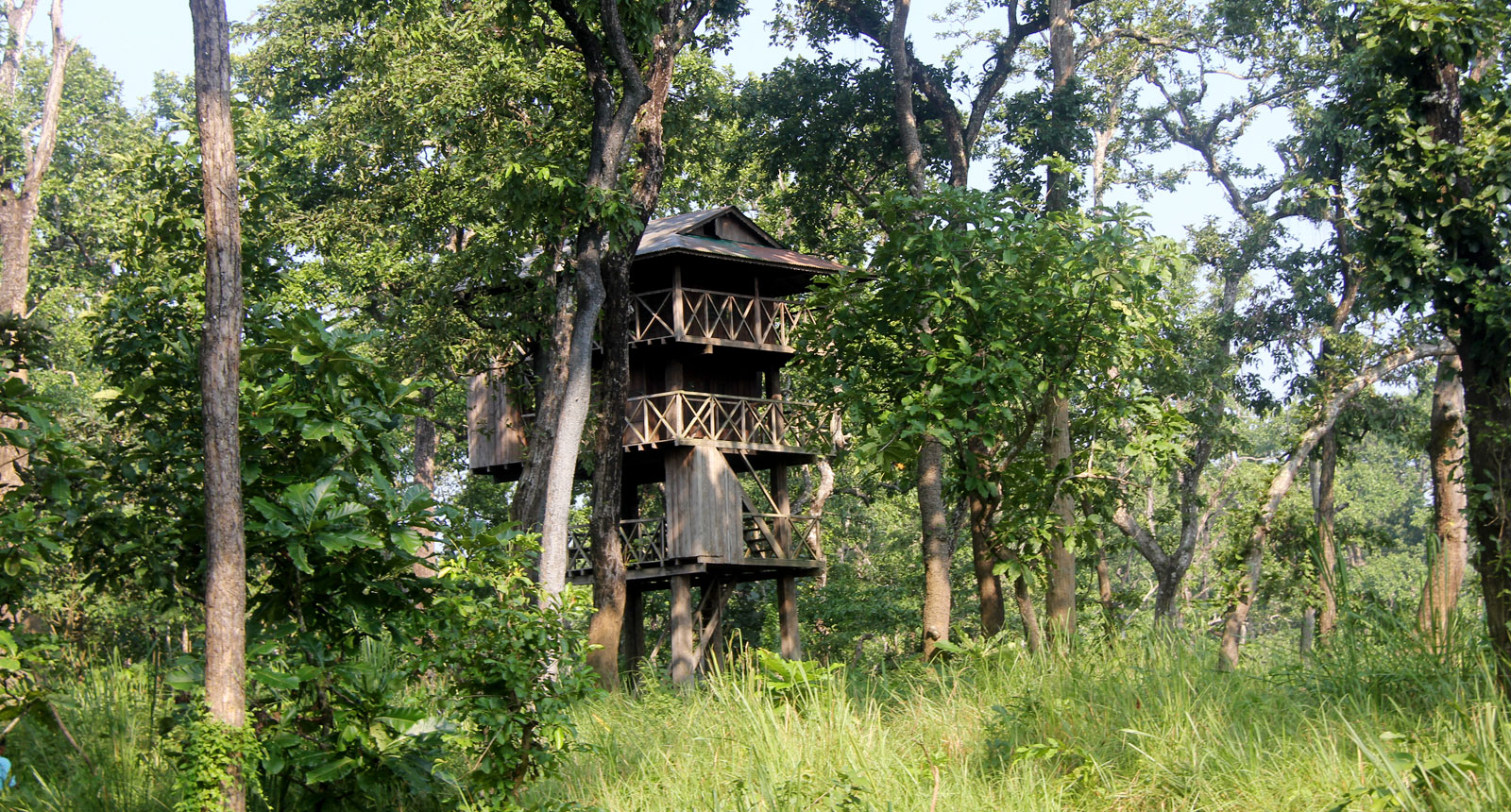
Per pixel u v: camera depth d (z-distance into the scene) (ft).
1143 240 45.68
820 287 51.80
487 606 27.43
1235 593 81.87
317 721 27.07
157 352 30.78
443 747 28.99
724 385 84.79
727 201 117.39
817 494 114.42
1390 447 203.00
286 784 26.66
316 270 82.53
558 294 70.08
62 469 28.55
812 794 27.73
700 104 75.00
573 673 28.37
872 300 48.83
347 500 26.55
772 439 83.71
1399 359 87.25
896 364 49.93
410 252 85.10
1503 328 30.63
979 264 48.21
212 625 23.68
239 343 24.86
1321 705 28.07
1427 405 142.10
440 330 75.15
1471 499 31.30
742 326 82.33
